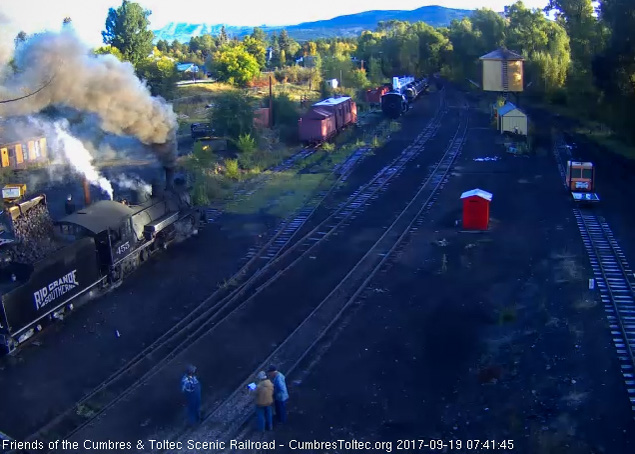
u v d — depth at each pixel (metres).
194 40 155.12
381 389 13.43
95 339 16.17
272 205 29.47
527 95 70.38
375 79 91.12
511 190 31.16
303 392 13.39
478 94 78.75
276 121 50.72
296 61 124.12
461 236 24.17
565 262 20.81
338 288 19.16
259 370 14.37
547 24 75.31
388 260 21.67
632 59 39.53
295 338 15.94
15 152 36.50
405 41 107.88
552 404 12.66
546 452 11.02
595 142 43.75
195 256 22.48
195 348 15.48
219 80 81.00
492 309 17.42
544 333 15.77
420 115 61.81
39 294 15.80
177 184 25.59
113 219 19.23
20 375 14.41
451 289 18.95
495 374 13.89
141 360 14.98
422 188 31.91
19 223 16.64
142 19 77.81
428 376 13.93
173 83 65.19
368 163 38.84
